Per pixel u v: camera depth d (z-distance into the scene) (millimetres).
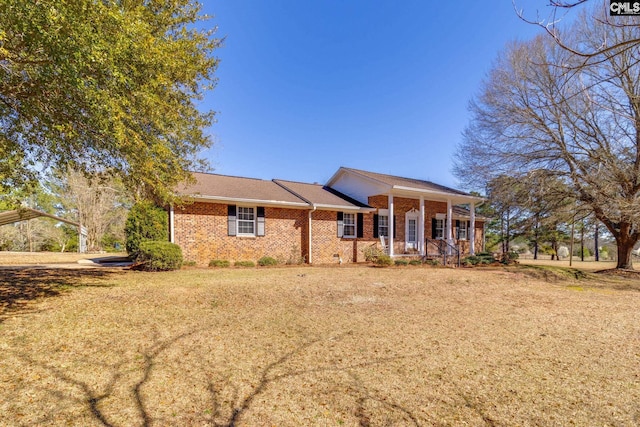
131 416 2793
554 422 2812
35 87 4906
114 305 6352
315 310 6551
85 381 3404
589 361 4176
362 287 9078
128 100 5254
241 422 2742
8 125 6109
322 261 16094
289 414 2879
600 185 13797
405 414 2908
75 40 4086
